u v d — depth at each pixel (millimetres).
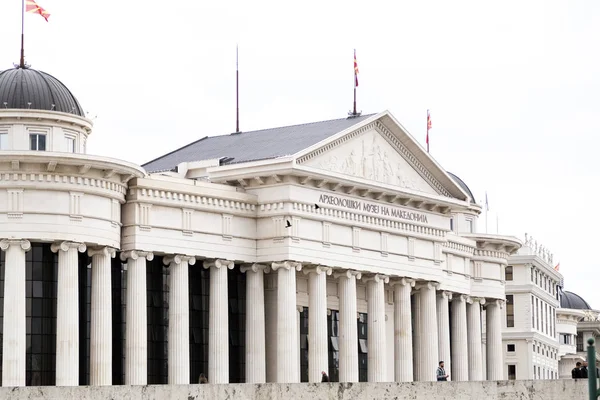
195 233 154625
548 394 91938
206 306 160250
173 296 152500
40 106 148500
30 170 139625
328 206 164750
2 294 141500
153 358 154125
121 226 149625
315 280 163500
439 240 184000
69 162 139750
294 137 173625
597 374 75125
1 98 148375
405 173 179125
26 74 151125
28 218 139625
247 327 160250
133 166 145625
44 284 143125
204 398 90312
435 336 183375
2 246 139250
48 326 143125
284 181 159750
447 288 195125
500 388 92562
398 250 176375
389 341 182000
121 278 152125
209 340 156875
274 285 163125
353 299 168250
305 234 161625
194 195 154375
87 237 142125
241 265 161000
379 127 174375
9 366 138000
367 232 171250
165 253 151500
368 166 172375
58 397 89312
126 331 149250
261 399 90875
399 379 175875
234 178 162000
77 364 141000
